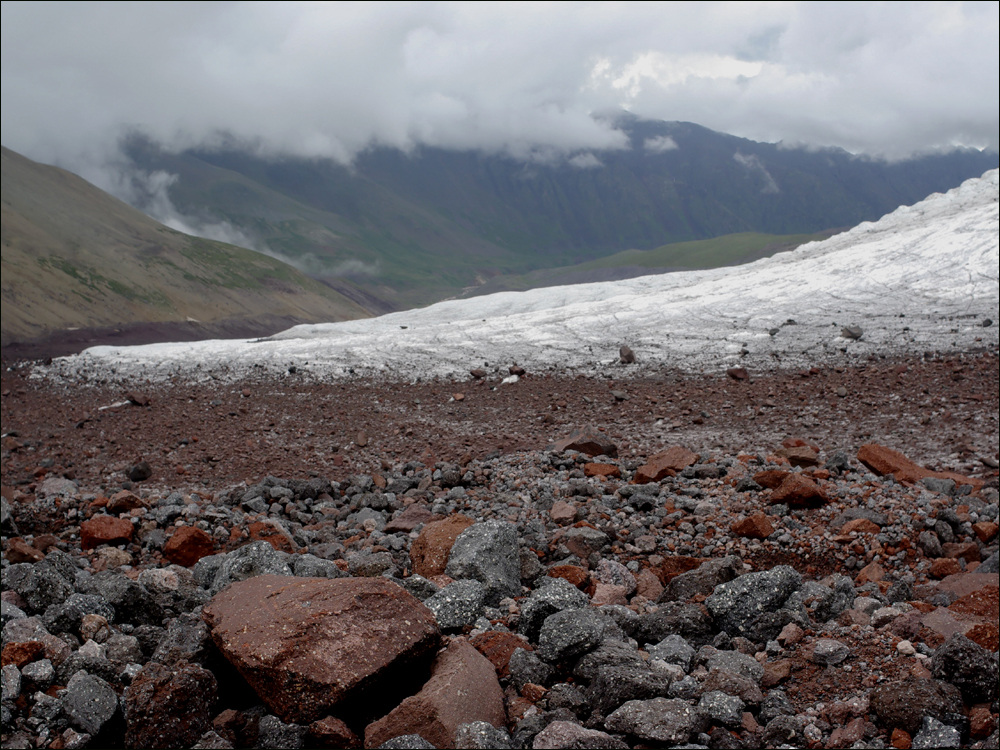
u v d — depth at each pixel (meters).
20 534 10.70
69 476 15.25
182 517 10.55
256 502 11.73
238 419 21.52
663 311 38.19
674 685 4.90
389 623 5.05
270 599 5.32
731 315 35.78
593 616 5.46
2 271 123.94
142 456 16.84
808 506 9.65
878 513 9.16
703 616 6.09
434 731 4.39
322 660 4.70
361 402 24.05
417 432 18.84
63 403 26.94
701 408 19.58
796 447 12.63
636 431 17.61
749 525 8.86
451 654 5.17
